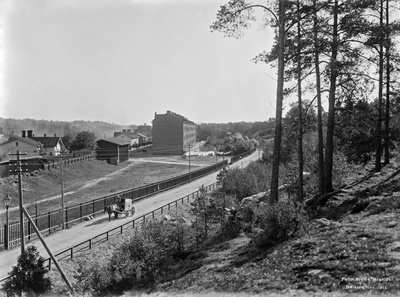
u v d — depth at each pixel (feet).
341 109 76.89
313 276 29.76
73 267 70.44
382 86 93.30
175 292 39.06
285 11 65.41
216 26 62.23
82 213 111.86
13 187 153.89
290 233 44.62
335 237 37.65
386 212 46.70
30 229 89.10
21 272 54.54
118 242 84.23
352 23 68.08
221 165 263.29
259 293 29.71
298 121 78.23
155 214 112.16
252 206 72.90
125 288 50.16
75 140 294.25
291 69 75.20
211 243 66.85
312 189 92.99
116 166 268.21
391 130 91.40
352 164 110.32
